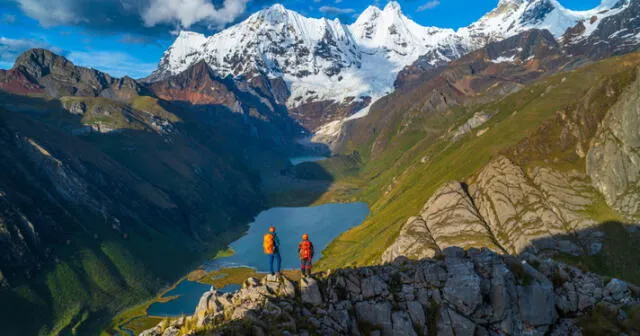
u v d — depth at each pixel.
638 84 180.12
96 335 194.12
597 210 174.38
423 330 37.62
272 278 41.19
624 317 37.97
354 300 39.38
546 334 38.38
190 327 38.12
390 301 39.12
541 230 174.25
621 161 175.00
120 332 194.00
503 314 38.41
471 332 37.44
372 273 41.22
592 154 189.62
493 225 193.12
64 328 194.62
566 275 41.62
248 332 34.16
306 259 42.94
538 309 38.72
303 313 37.62
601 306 39.12
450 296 38.97
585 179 189.62
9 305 190.38
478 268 41.16
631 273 148.38
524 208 189.38
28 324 188.75
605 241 160.75
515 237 178.88
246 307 37.91
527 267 41.41
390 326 37.81
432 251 179.62
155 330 40.34
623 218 165.62
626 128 178.25
